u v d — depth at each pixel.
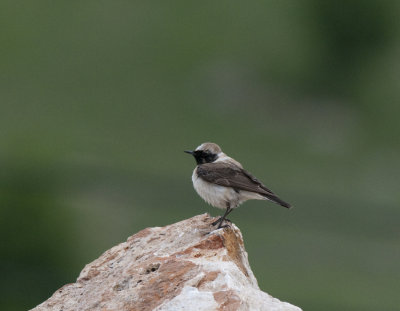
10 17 79.31
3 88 66.12
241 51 75.75
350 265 33.47
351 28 76.00
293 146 60.41
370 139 63.59
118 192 38.31
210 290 8.25
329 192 48.53
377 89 71.94
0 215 29.61
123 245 10.26
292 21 80.12
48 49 74.50
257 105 68.81
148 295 8.44
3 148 40.81
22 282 28.80
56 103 64.44
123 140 56.75
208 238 9.42
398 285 31.91
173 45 76.44
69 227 31.16
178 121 63.72
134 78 70.44
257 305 8.14
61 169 40.62
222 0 84.94
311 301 30.67
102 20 79.56
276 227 35.66
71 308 9.06
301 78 72.81
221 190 11.59
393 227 39.06
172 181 44.56
